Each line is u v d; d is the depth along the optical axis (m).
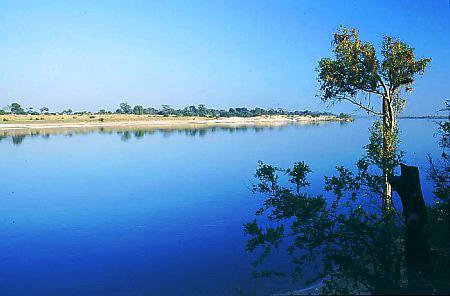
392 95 15.67
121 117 185.00
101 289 13.07
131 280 13.77
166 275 13.94
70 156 56.75
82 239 18.78
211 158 50.88
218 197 27.31
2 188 32.94
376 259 6.83
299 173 7.44
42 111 191.38
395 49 15.30
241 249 16.56
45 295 12.68
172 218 22.08
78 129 134.62
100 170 42.91
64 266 15.36
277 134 98.44
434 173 8.55
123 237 18.91
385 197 7.64
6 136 98.56
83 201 27.31
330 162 42.00
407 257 6.80
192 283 13.24
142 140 83.69
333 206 7.29
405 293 6.11
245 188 30.39
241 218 21.59
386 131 13.73
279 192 7.45
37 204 26.66
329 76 15.82
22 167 46.41
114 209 24.62
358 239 6.75
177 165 45.44
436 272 6.57
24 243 18.22
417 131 87.69
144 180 35.69
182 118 198.38
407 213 6.96
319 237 6.88
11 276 14.38
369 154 7.85
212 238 18.28
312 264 13.66
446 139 8.77
